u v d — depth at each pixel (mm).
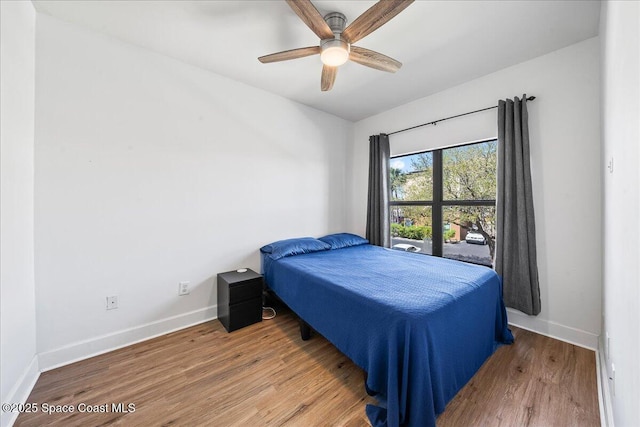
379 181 3348
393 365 1221
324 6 1638
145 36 1917
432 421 1147
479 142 2559
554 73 2064
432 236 2982
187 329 2244
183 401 1413
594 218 1896
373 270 2064
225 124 2523
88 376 1610
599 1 1562
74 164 1768
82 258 1807
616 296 1128
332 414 1334
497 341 1979
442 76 2490
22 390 1404
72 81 1757
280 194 2994
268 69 2385
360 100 3076
